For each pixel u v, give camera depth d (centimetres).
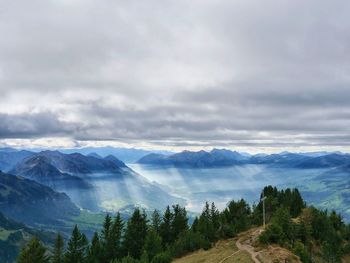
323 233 17312
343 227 19938
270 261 11188
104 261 16525
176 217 18812
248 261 11338
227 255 12719
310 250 15562
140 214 17612
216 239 16275
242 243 14325
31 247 14850
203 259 13038
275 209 19775
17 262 14800
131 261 13925
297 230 16000
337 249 15688
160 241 15975
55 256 16212
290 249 13062
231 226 17362
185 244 15538
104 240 17375
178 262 13512
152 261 14025
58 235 16425
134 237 16950
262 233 13950
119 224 17300
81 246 16425
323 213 19038
